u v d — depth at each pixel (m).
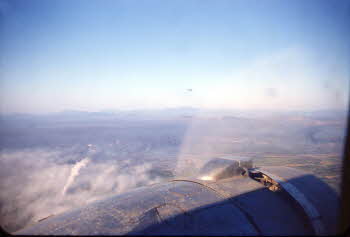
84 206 4.25
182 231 3.18
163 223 3.36
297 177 4.46
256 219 3.48
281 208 3.79
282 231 3.30
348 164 3.34
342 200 3.28
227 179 4.93
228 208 3.75
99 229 3.29
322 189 4.00
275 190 4.34
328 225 3.26
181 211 3.66
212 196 4.16
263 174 4.75
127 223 3.39
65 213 4.10
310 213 3.42
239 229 3.27
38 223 3.91
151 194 4.36
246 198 4.07
